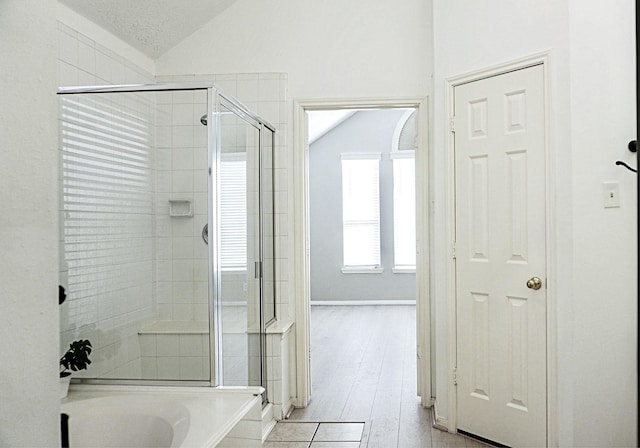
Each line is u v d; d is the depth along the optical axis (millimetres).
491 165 3750
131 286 3287
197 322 3240
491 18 3730
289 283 4633
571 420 3242
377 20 4613
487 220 3783
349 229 9898
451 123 4000
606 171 3129
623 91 3096
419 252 4574
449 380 4027
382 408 4559
